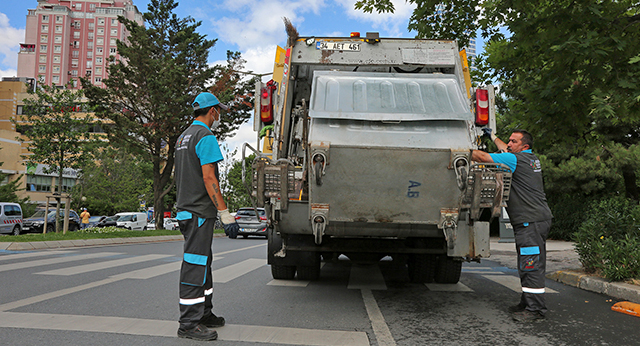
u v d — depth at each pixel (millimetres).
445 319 4379
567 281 6785
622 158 15992
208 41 26266
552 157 18094
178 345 3318
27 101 17500
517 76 9156
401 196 4113
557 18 7023
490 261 10383
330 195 4156
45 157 17844
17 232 25250
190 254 3564
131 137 25109
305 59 5641
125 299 4910
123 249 12352
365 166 3984
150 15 25297
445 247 5289
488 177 4012
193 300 3525
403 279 7078
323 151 3947
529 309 4418
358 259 6465
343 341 3562
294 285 6270
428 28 10234
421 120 4168
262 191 4152
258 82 5562
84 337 3436
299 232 4781
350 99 4383
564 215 17359
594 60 6941
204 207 3619
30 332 3527
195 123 3824
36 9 123125
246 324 4023
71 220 28953
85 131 18422
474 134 4180
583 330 4023
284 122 5578
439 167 3977
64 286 5641
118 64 24891
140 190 45250
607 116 6324
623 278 5941
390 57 5566
